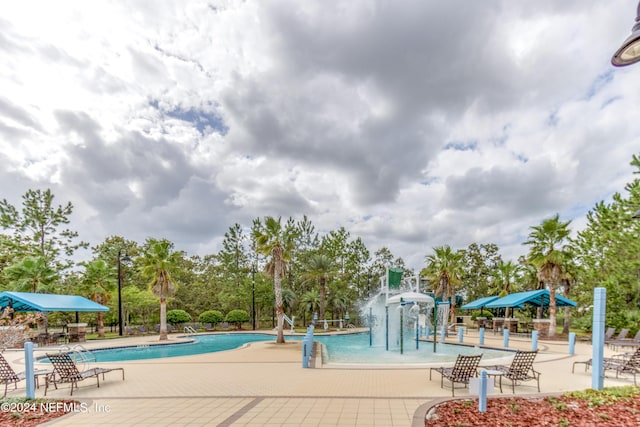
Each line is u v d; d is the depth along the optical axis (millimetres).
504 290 34688
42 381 9430
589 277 23906
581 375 9766
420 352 16641
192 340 22984
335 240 46031
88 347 18625
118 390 8180
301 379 9266
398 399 7008
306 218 46031
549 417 5586
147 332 29172
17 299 18250
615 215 22766
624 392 7051
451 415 5801
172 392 7879
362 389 7996
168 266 23625
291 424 5590
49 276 24281
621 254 21453
